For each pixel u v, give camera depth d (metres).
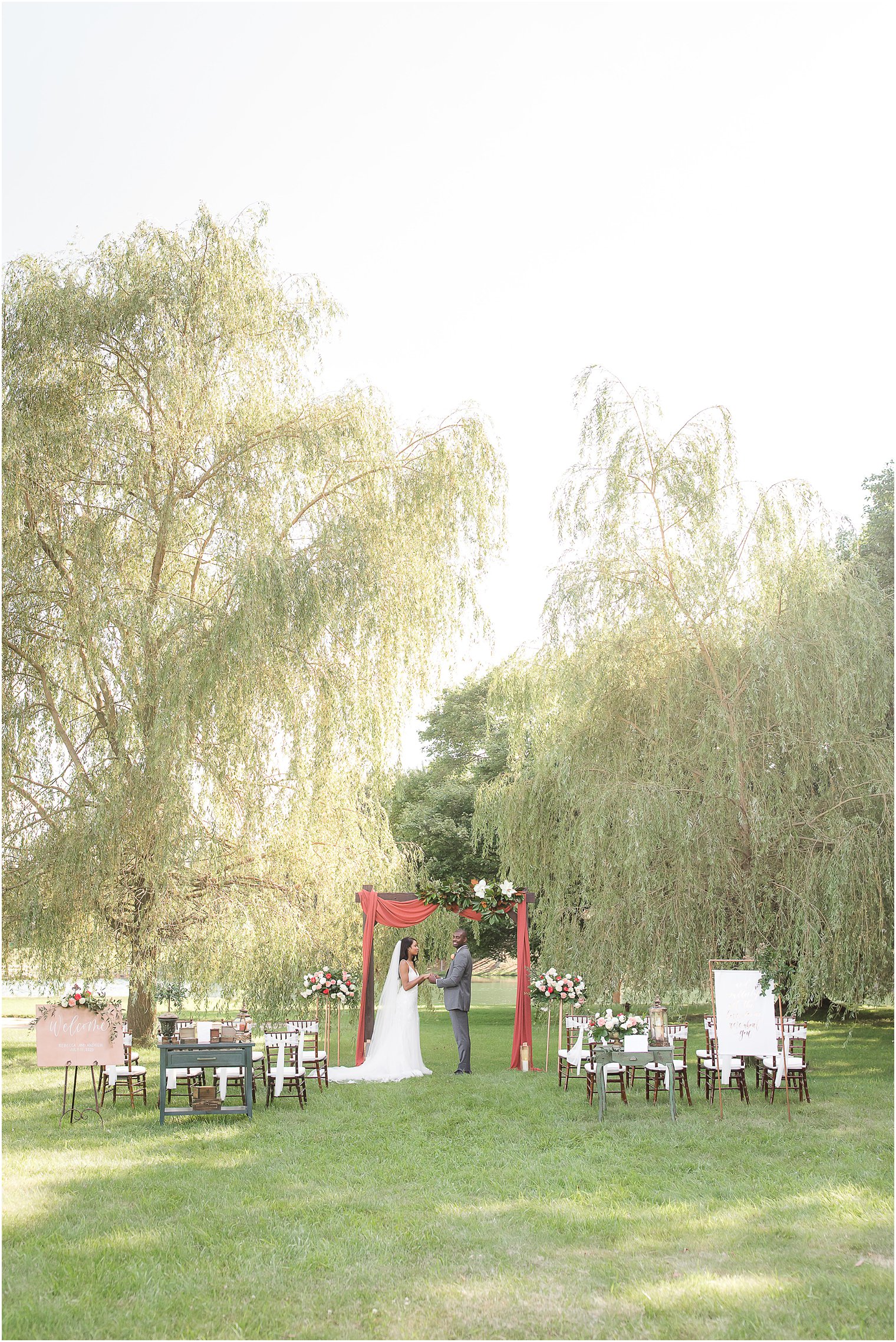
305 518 15.92
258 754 14.64
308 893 15.55
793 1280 5.62
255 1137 9.49
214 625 14.24
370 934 15.52
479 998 35.59
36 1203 7.20
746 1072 13.84
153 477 15.25
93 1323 5.16
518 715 16.52
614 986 13.66
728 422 15.08
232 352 16.08
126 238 15.95
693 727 13.91
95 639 14.01
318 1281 5.71
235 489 15.09
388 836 16.77
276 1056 12.79
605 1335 4.97
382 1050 14.32
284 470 15.50
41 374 14.49
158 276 15.33
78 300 14.89
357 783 15.83
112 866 13.71
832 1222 6.65
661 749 13.75
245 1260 6.04
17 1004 25.03
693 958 13.12
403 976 14.65
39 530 14.78
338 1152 8.87
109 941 14.29
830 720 12.84
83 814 13.74
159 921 14.33
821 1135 9.51
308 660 15.19
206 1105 10.52
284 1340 4.96
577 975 13.83
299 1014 15.41
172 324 15.42
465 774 31.69
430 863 18.14
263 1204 7.20
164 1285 5.67
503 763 27.55
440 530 16.73
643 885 13.05
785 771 13.21
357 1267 5.93
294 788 15.18
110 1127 9.99
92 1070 11.20
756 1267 5.86
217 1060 10.45
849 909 12.34
